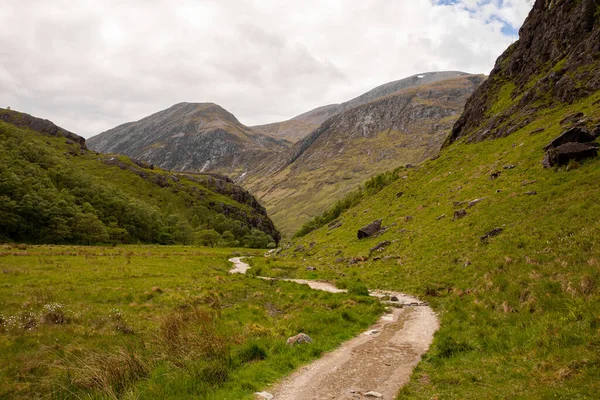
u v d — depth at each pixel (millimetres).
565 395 8984
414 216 52656
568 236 21250
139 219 167250
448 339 15586
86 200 169625
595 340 11336
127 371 13008
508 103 81938
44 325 21078
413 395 11250
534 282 18125
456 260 30859
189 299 30922
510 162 49406
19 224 119125
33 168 166000
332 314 22828
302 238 90875
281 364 14516
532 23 92625
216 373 13070
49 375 14070
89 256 63531
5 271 39938
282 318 24391
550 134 48500
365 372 13625
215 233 173625
